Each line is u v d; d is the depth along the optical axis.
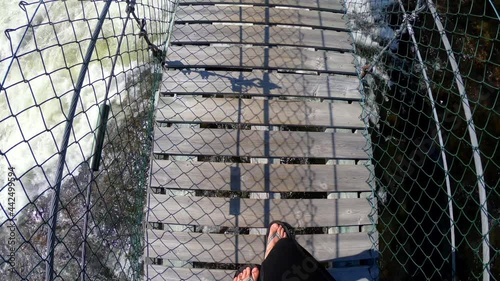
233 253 3.03
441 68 4.45
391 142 4.43
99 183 4.42
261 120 3.35
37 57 5.65
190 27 3.77
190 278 2.98
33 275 4.27
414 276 4.05
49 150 5.13
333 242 3.07
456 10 4.57
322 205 3.15
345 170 3.25
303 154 3.27
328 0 4.00
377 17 4.71
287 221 3.11
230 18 3.82
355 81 3.59
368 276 3.03
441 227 4.16
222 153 3.24
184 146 3.25
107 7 2.61
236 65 3.58
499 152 4.13
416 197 4.30
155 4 4.69
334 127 3.40
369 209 3.18
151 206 3.11
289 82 3.52
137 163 4.19
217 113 3.36
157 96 3.46
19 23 5.88
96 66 5.49
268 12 3.87
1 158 5.08
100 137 2.58
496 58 4.36
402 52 4.63
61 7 5.89
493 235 3.93
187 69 3.55
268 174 3.19
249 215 3.10
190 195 3.16
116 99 5.03
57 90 5.47
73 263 4.27
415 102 4.51
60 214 4.47
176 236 3.06
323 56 3.68
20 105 5.48
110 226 4.24
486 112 4.24
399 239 4.18
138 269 3.28
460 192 4.14
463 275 3.94
